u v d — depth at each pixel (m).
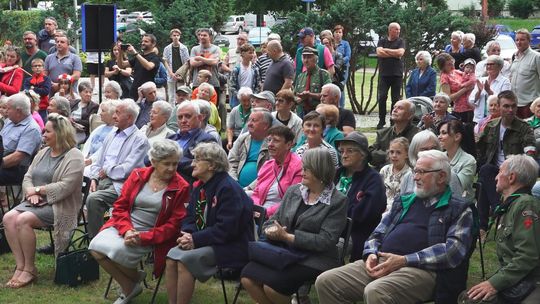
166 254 6.32
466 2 50.03
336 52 14.19
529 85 11.17
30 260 7.01
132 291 6.48
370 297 5.18
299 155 7.51
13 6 45.31
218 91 14.08
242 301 6.54
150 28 20.22
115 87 10.55
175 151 6.44
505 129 8.28
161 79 13.98
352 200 6.27
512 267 5.07
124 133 7.84
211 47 14.23
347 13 17.34
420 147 6.70
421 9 18.88
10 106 8.45
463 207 5.36
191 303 6.50
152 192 6.46
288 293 5.68
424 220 5.45
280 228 5.70
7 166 8.35
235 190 6.09
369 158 6.31
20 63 12.20
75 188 7.13
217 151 6.15
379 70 15.06
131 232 6.26
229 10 27.39
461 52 14.60
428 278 5.27
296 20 17.97
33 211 7.03
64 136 7.20
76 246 7.93
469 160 7.09
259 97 9.19
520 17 56.47
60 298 6.67
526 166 5.25
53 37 15.41
